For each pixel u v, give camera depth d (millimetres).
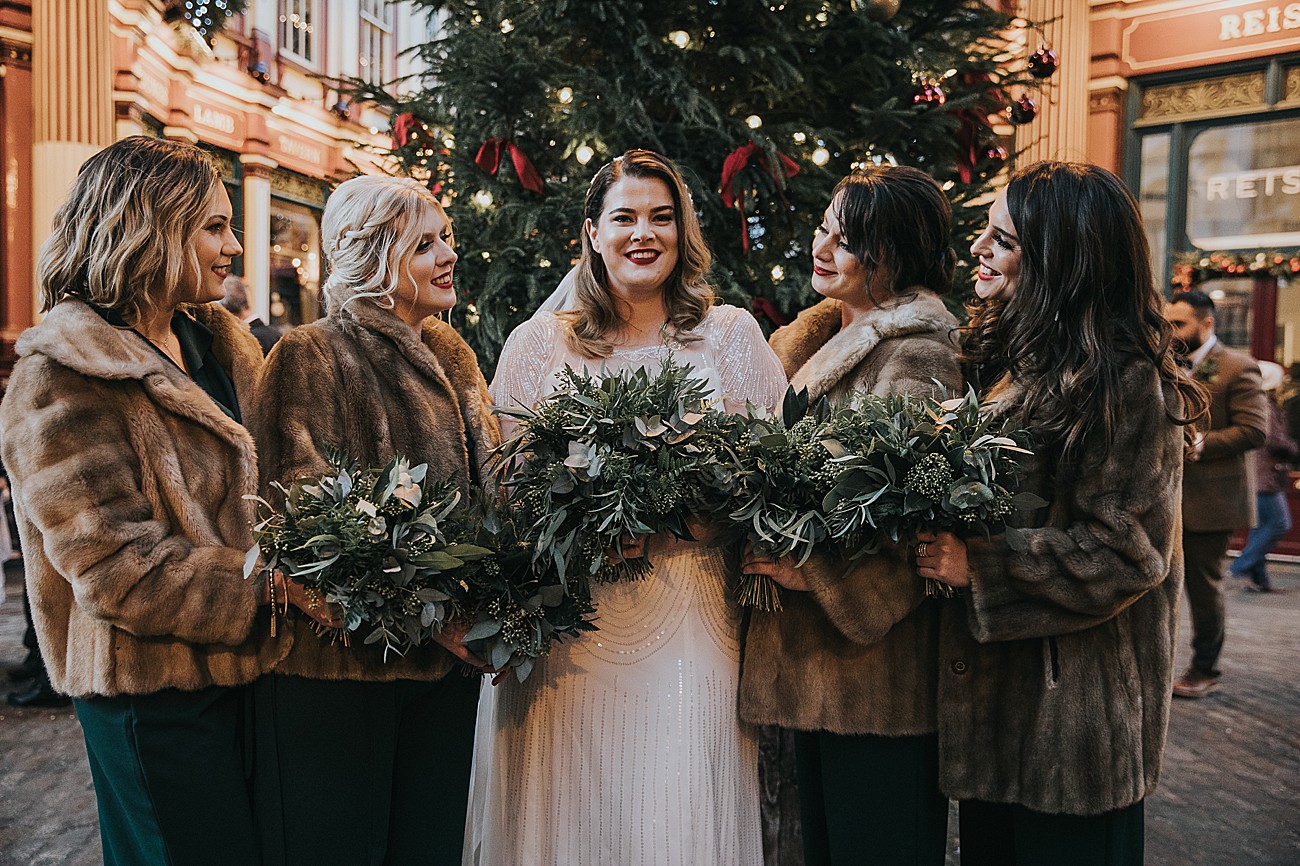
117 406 1544
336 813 1671
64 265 1618
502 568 1698
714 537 1833
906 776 1781
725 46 2912
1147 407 1587
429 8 3744
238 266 10211
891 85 3123
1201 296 4508
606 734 1896
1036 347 1648
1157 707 1666
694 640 1909
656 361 2029
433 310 1885
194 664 1563
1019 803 1647
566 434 1735
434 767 1827
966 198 3098
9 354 7566
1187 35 8078
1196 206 8297
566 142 3098
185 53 9008
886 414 1644
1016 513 1655
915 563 1721
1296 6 7617
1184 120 8188
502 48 2928
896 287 1979
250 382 1851
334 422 1701
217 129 9773
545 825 1929
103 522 1458
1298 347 8000
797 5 2881
